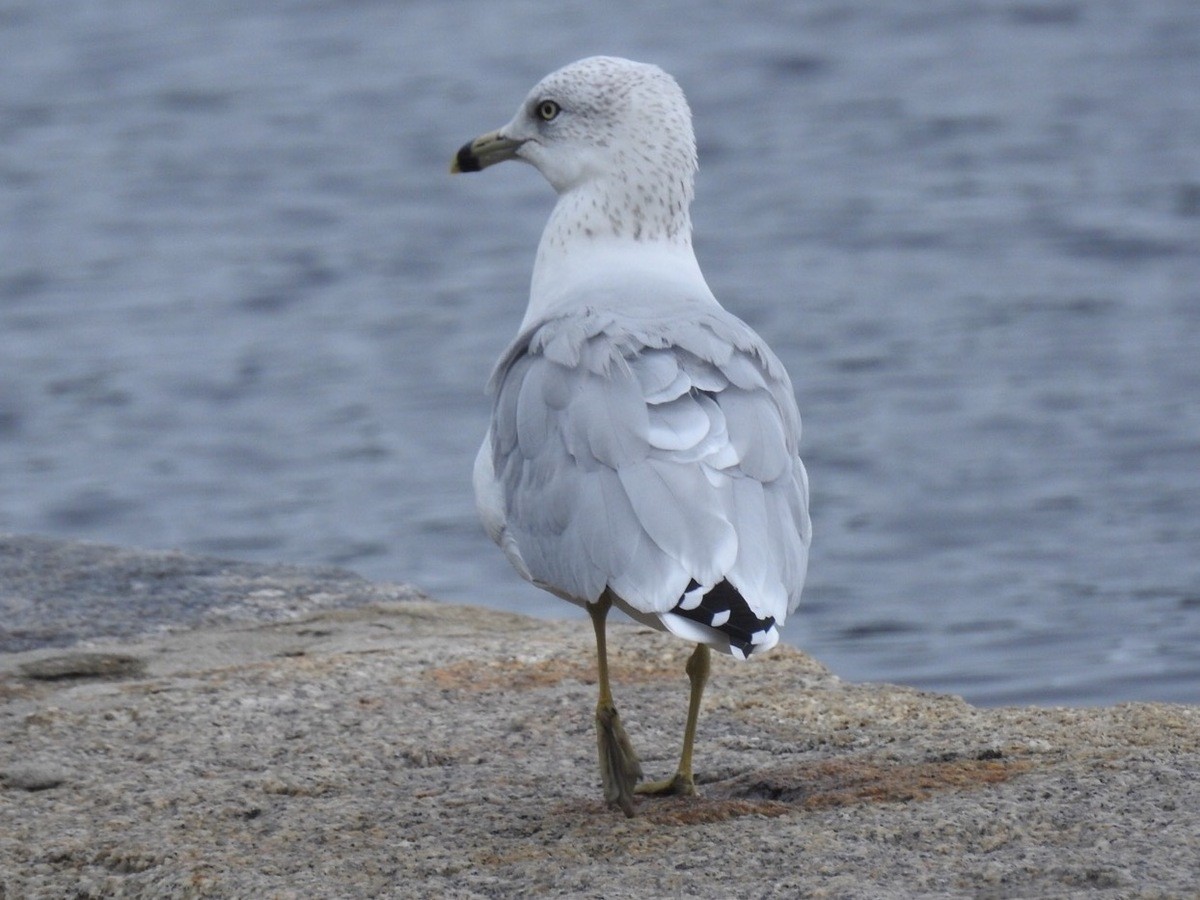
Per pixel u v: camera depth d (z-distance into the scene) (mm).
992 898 5609
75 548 11469
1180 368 23031
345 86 44375
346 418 22422
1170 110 39625
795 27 50406
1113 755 6996
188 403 23281
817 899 5652
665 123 7816
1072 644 13789
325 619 10102
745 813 6699
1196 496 18344
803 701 8227
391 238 32219
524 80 44625
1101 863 5742
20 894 6418
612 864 6180
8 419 22812
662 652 9023
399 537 18094
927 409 21859
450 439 21453
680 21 52062
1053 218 31453
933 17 51062
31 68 46562
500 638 9500
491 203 34625
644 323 6727
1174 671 12875
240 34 50469
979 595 15492
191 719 8203
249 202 34844
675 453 6207
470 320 26750
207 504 19547
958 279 28031
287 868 6422
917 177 35094
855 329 25438
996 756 7223
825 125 40000
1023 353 24000
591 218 7844
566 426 6480
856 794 6730
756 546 6074
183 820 6980
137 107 42688
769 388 6684
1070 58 45406
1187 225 30625
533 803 7074
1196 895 5473
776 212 32781
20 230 33000
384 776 7488
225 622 10234
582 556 6258
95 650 9477
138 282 29484
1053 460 19750
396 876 6285
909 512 18203
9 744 7941
